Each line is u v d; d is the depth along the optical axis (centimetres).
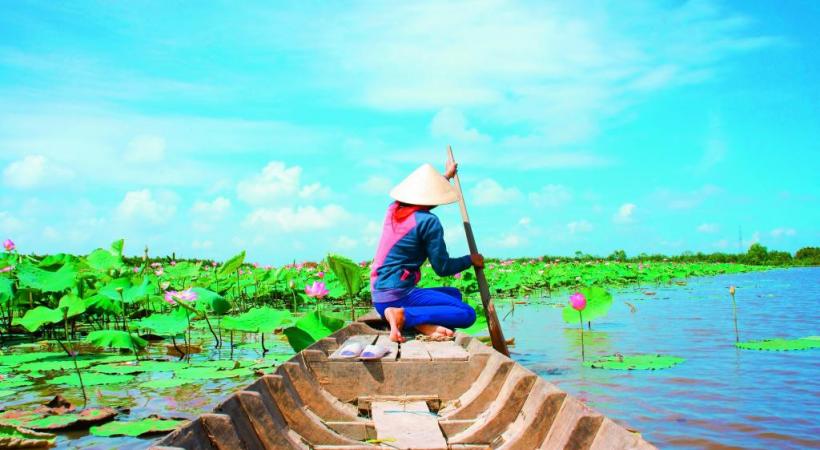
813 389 448
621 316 971
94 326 905
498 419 301
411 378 388
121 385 503
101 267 898
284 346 748
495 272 1748
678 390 450
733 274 3047
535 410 269
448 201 475
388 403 375
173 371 560
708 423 367
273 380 300
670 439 338
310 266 1664
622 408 402
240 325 614
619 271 2222
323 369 387
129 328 879
